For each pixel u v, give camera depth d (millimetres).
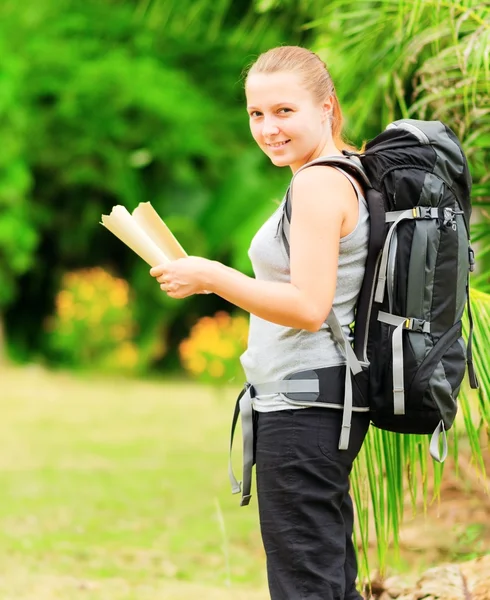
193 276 3828
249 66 4645
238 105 24562
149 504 10141
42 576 7492
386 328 3957
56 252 25672
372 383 3992
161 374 24688
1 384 20531
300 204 3875
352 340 4062
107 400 18797
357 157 4059
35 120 23438
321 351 3973
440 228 3930
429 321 3939
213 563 7961
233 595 6949
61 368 24141
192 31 20516
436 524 7387
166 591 7086
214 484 11117
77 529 9078
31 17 23969
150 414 16859
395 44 6270
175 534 8906
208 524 9289
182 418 16375
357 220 3939
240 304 3832
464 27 5922
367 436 5219
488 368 5133
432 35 5734
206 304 25625
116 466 12219
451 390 3939
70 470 11969
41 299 26031
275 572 3992
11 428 15312
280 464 3959
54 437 14484
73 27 24172
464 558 6602
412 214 3914
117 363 23516
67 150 23469
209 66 24500
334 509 3990
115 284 24375
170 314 24812
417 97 7258
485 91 5930
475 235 6496
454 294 3967
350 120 7094
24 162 23203
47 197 24422
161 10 8672
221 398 18328
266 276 4047
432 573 5816
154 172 24219
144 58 23969
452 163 3996
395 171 3939
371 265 3967
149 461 12523
